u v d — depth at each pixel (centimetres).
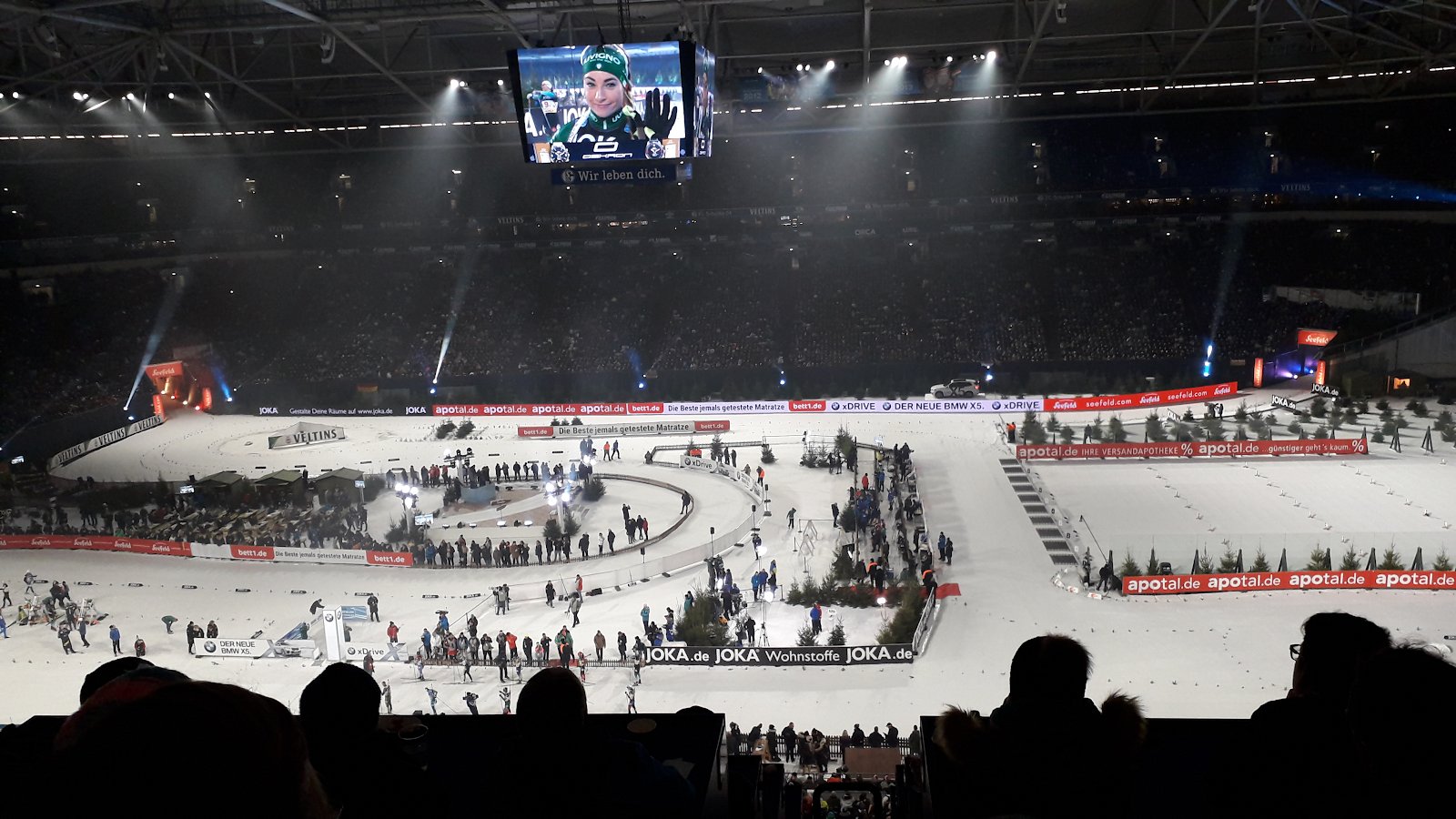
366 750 450
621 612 3778
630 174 3397
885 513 4747
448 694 3183
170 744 189
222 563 4547
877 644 3284
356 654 3450
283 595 4119
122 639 3700
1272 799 395
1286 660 3062
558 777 411
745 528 4641
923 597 3541
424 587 4150
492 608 3881
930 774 479
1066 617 3484
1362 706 337
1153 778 538
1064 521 4488
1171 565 3812
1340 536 4062
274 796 202
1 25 4647
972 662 3197
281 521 4934
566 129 3356
